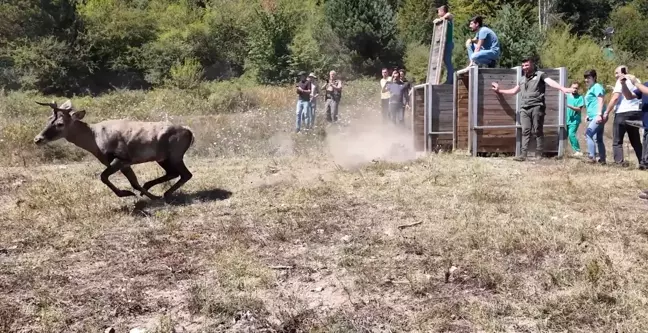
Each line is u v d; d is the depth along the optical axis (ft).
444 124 38.22
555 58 100.32
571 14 156.35
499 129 35.63
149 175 30.45
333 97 54.03
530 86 33.35
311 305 14.02
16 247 18.76
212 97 73.97
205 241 18.99
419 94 39.68
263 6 136.56
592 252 16.44
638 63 121.80
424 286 14.66
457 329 12.60
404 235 18.83
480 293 14.34
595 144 33.14
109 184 23.11
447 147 38.22
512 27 95.25
